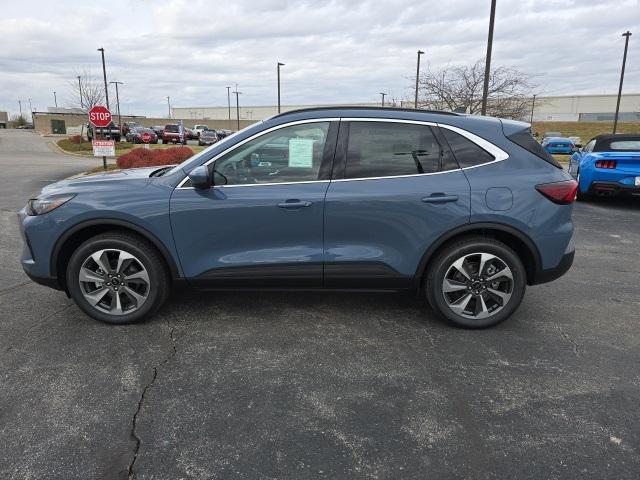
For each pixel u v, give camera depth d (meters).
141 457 2.46
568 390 3.09
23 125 96.00
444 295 3.86
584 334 3.91
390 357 3.50
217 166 3.73
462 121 3.79
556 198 3.71
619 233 7.63
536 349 3.64
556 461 2.46
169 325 3.97
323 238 3.73
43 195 3.84
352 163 3.72
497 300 3.88
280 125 3.72
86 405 2.88
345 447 2.55
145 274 3.82
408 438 2.63
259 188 3.69
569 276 5.42
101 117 15.01
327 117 3.75
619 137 10.35
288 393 3.04
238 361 3.42
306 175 3.72
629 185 9.41
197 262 3.78
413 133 3.73
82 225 3.71
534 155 3.80
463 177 3.70
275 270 3.77
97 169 17.97
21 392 3.00
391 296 4.66
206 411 2.85
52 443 2.55
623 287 5.06
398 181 3.69
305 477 2.34
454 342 3.74
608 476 2.35
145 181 3.80
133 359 3.42
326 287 3.86
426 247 3.72
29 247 3.81
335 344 3.69
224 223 3.70
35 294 4.64
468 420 2.79
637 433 2.68
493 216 3.67
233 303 4.45
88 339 3.71
